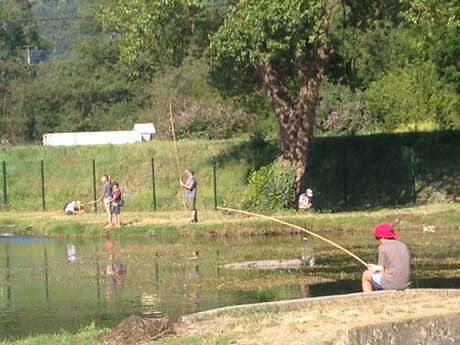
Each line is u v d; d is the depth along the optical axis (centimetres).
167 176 4900
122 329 1353
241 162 4847
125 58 3747
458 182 4391
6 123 9081
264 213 3775
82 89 9088
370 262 2480
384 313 1318
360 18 3834
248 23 3350
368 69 4812
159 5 3547
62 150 5272
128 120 8700
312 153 4706
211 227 3362
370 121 5822
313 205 4112
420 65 5400
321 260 2567
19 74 10194
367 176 4584
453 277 2130
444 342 1224
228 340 1221
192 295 2012
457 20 3438
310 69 3747
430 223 3322
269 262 2533
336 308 1394
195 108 6538
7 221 4031
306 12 3312
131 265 2608
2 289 2208
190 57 3956
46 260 2812
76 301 1984
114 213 3638
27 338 1464
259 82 4197
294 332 1238
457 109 5262
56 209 4853
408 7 3556
